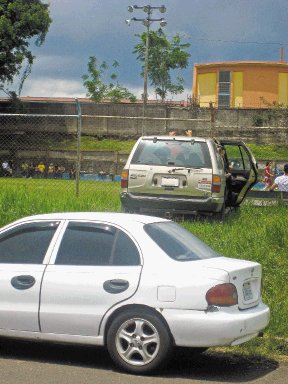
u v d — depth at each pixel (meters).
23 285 9.14
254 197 19.91
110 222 9.29
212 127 22.23
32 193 19.19
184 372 9.05
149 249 8.98
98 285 8.88
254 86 61.81
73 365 9.21
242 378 8.85
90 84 76.81
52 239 9.35
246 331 8.70
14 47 61.59
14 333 9.20
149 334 8.69
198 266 8.82
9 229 9.58
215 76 62.50
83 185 24.81
